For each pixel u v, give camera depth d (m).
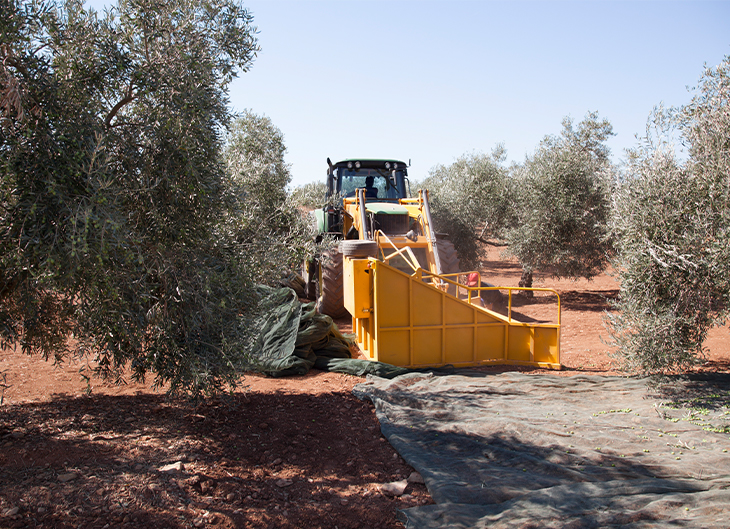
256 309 4.11
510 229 13.95
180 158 3.27
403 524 3.00
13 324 3.42
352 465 3.78
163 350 3.60
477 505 3.11
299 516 3.03
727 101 4.84
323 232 9.68
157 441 3.81
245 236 4.37
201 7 3.59
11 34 2.74
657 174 4.92
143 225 3.41
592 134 13.75
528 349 6.70
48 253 2.65
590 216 11.15
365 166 9.91
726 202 4.52
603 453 3.85
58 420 4.09
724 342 7.61
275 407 4.86
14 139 2.78
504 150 16.58
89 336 3.41
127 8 3.44
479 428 4.36
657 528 2.72
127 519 2.74
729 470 3.51
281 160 10.16
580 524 2.79
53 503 2.79
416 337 6.49
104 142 3.04
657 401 5.05
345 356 6.76
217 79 3.58
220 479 3.34
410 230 8.73
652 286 4.93
